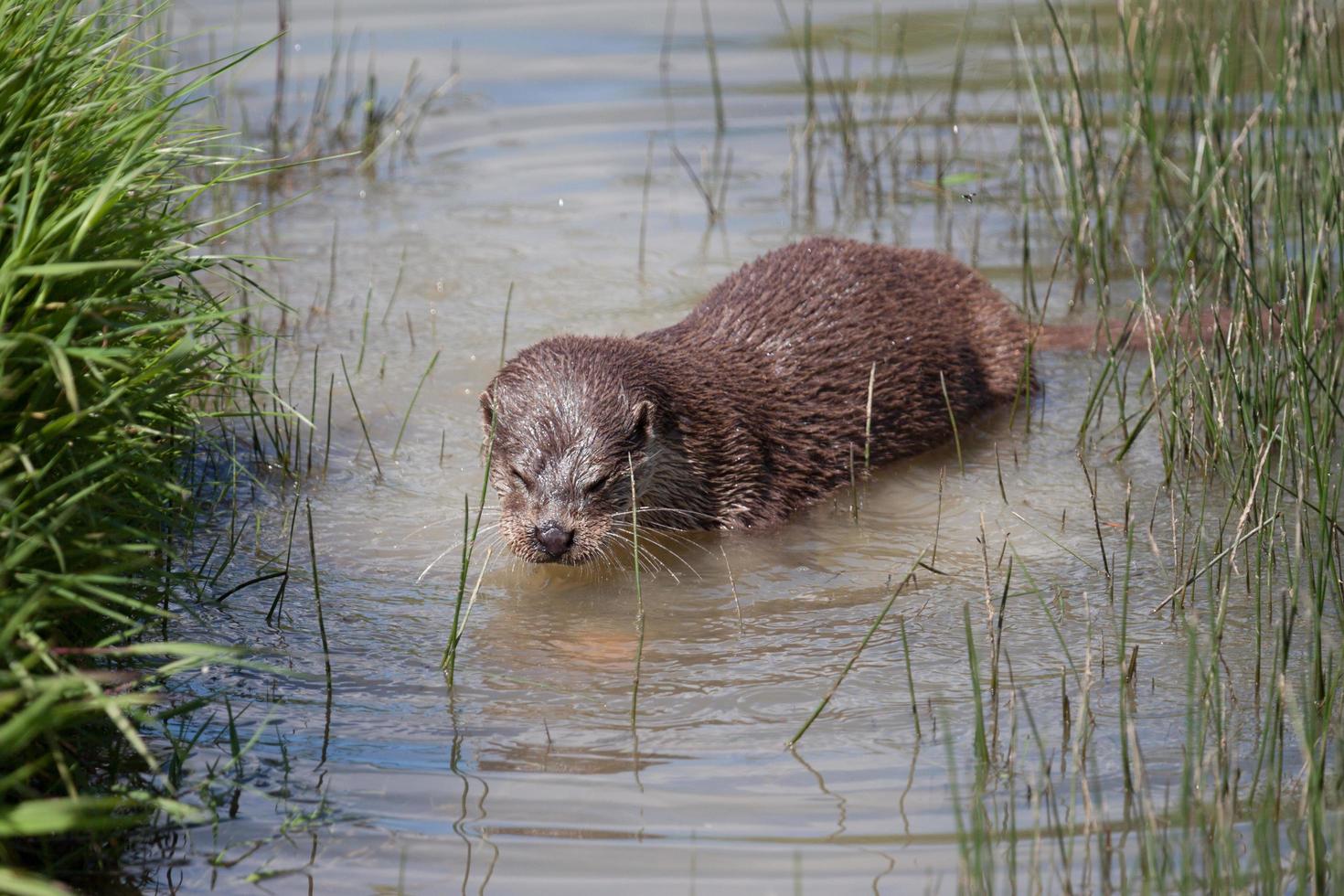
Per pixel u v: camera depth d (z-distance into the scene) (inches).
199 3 1186.0
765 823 390.6
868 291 688.4
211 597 515.2
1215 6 1008.9
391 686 470.0
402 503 621.3
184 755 415.2
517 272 855.7
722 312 668.1
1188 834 346.6
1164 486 613.9
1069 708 440.8
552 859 375.9
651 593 548.1
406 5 1275.8
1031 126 1042.7
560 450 575.2
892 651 489.1
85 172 416.8
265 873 370.0
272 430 679.7
